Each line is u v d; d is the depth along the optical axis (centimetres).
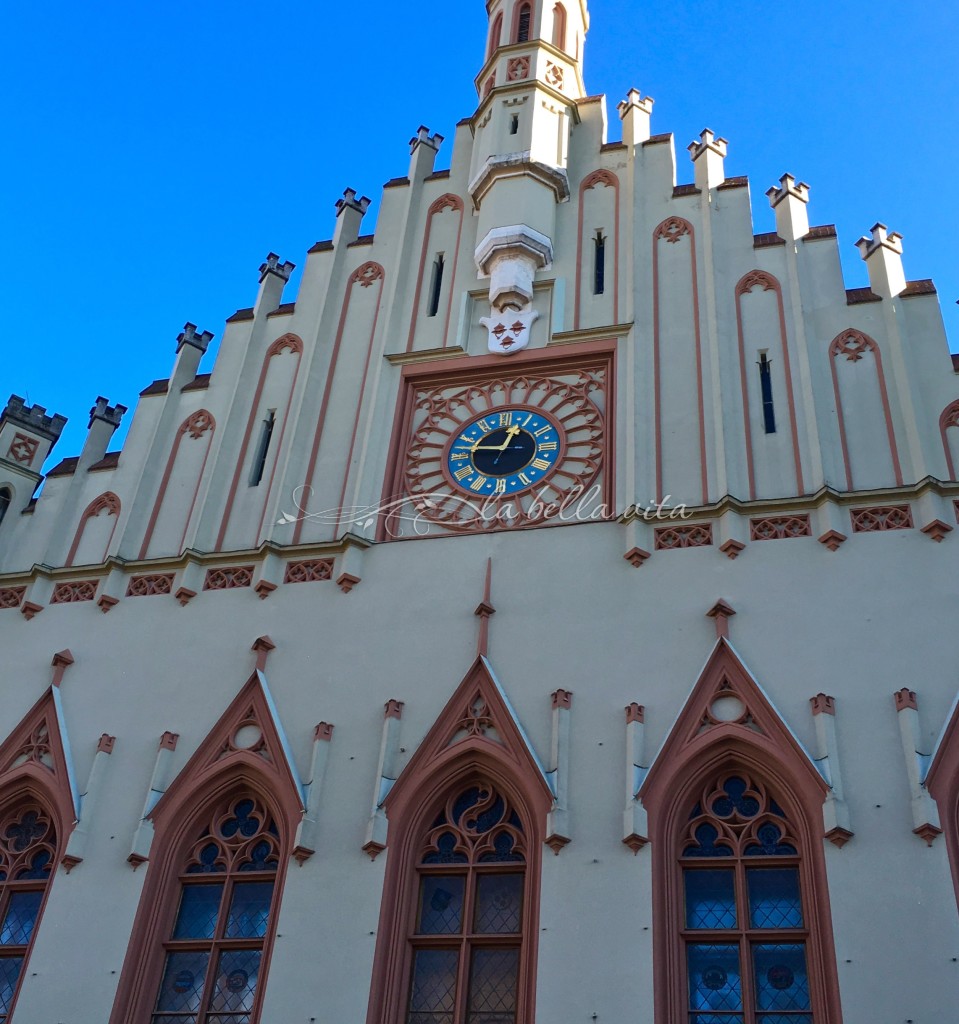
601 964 2031
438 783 2320
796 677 2281
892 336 2744
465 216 3297
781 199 3061
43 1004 2191
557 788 2233
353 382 3038
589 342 2945
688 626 2394
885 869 2028
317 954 2148
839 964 1948
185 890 2341
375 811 2280
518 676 2409
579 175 3306
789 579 2412
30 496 3069
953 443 2570
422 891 2236
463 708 2388
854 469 2570
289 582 2683
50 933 2273
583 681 2369
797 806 2153
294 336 3184
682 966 2039
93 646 2688
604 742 2283
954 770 2109
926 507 2438
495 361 2966
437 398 2983
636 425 2728
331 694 2478
